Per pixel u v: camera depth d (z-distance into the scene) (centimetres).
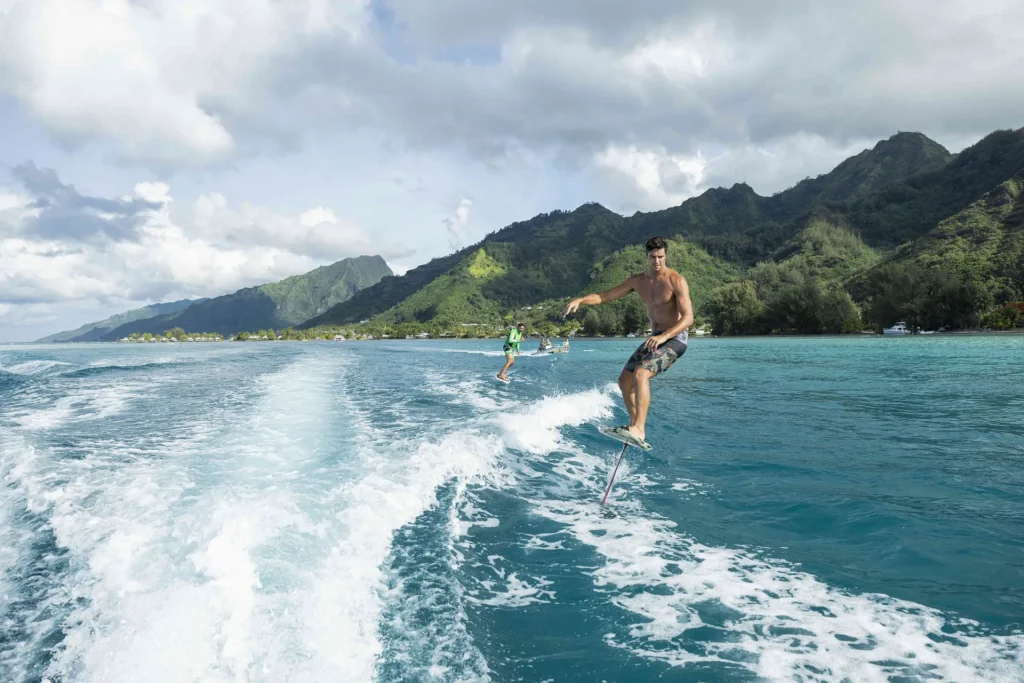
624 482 636
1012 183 12644
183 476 593
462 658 284
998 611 320
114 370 2386
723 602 344
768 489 583
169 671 261
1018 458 693
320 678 261
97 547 398
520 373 2298
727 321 10712
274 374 2150
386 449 725
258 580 346
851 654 282
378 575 375
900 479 604
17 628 300
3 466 649
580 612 338
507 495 586
